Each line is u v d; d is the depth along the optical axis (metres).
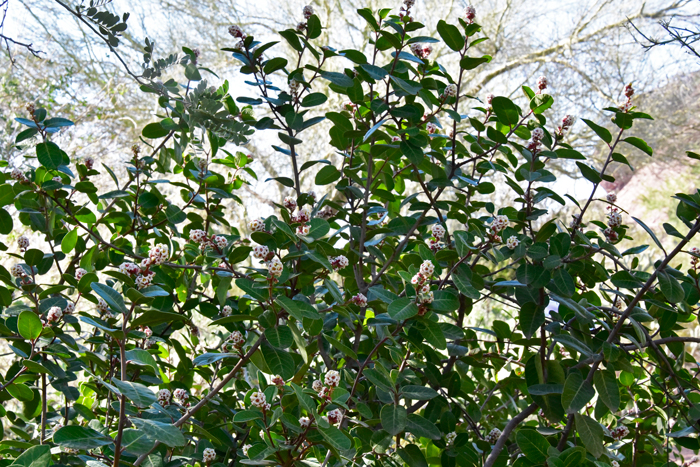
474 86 8.44
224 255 1.62
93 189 2.02
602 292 2.06
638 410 2.37
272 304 1.42
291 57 8.02
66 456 1.63
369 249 2.05
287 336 1.43
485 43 8.34
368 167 1.97
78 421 2.12
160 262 1.39
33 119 1.79
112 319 1.81
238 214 7.38
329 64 7.91
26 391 1.55
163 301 1.93
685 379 2.04
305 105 1.98
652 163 9.11
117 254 2.20
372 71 1.79
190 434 1.68
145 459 1.54
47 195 1.94
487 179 6.79
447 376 2.00
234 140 1.71
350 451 1.55
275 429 1.44
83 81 5.54
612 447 2.19
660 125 7.90
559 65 8.12
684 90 7.66
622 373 2.21
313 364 2.15
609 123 8.04
